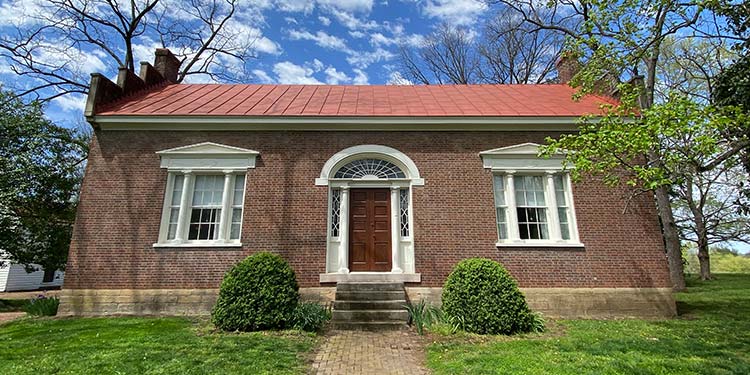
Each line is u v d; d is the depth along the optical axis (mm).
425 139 10828
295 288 8398
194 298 9656
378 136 10828
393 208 10500
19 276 23547
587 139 7727
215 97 12445
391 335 7668
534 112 10992
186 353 6125
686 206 21641
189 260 9883
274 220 10203
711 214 19203
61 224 15469
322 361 6012
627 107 8234
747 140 7719
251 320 7660
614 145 7645
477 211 10328
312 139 10773
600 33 9695
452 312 7980
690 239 20672
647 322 8758
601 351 6176
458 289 8047
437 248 10086
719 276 22375
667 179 7320
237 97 12547
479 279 8000
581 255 10047
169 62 14820
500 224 10523
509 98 12812
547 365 5453
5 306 13984
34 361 5754
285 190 10398
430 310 8422
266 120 10594
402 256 10273
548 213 10516
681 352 6129
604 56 9430
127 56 20062
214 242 10016
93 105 10367
